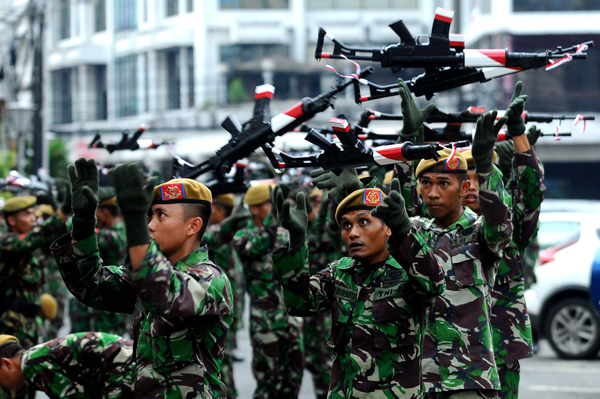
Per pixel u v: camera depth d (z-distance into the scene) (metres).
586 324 13.36
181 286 4.59
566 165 47.41
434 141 6.99
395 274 5.43
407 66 6.13
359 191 5.46
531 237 6.95
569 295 13.47
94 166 4.84
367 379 5.43
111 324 11.85
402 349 5.41
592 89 43.75
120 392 6.16
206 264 4.98
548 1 43.59
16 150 25.58
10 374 6.32
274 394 9.48
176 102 50.62
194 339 4.86
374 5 52.72
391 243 5.05
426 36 6.25
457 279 6.14
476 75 6.10
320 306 5.61
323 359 10.13
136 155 46.88
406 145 5.34
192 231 5.00
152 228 4.96
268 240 9.25
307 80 48.56
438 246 6.22
